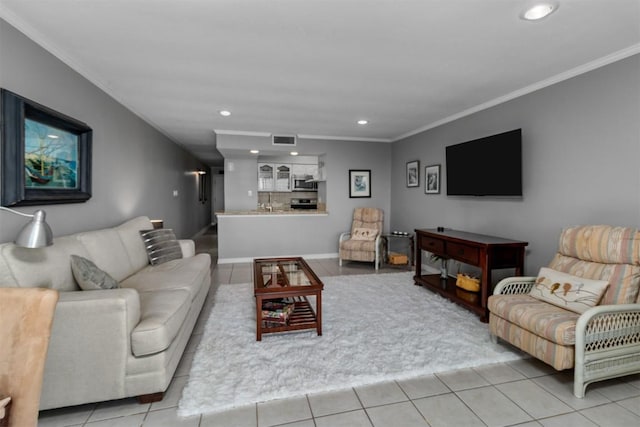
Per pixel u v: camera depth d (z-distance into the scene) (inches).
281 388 70.6
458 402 67.2
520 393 70.4
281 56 92.2
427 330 101.1
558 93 107.4
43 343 36.6
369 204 226.2
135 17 71.8
